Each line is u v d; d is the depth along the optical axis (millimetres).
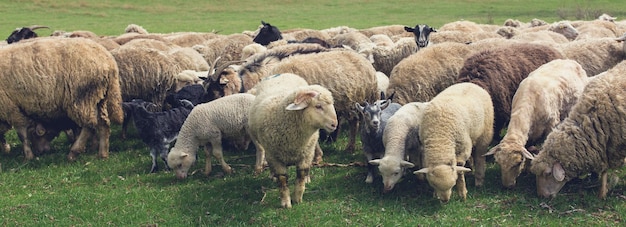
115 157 11070
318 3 54406
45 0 50281
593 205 8242
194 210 8539
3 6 47594
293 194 8781
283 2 54719
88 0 51688
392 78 11430
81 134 10930
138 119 10172
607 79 8430
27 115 10602
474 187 9016
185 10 49906
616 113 8094
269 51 12117
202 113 9750
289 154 8227
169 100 11328
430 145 8297
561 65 10102
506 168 8555
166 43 15688
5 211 8586
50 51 10414
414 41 14055
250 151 11148
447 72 11273
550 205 8305
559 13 40188
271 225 8023
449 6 50250
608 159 8336
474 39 15812
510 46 11008
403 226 7848
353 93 11008
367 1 55000
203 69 13383
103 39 16469
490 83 10062
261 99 8641
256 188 9336
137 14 47125
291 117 7922
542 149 8609
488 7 48688
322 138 11625
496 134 10688
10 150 11633
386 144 8945
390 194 8875
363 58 11375
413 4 52406
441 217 8055
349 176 9727
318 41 16781
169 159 9727
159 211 8555
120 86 11953
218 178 9844
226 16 46500
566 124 8469
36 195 9219
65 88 10445
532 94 9234
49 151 11500
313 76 10781
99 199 8992
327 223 8008
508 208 8266
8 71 10203
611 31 18141
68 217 8422
